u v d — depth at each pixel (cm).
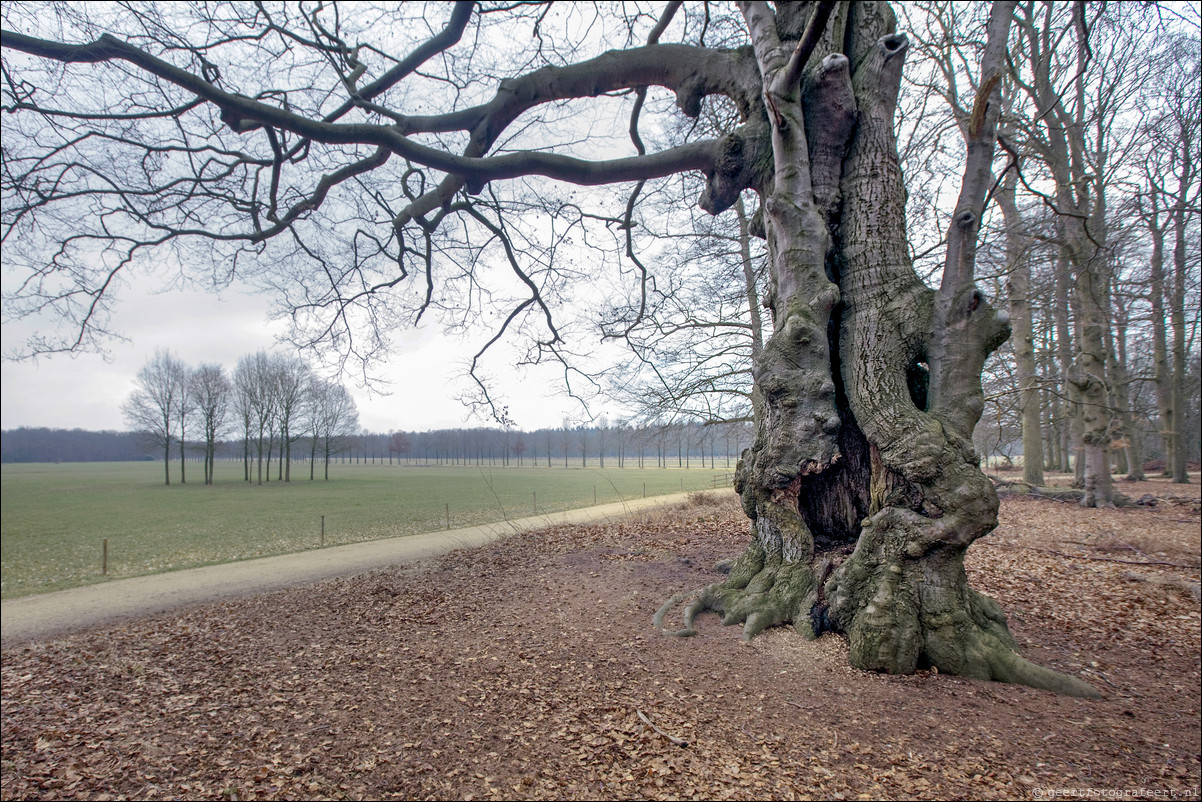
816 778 327
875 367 507
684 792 321
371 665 529
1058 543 1038
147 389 5484
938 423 471
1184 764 340
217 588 1240
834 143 563
